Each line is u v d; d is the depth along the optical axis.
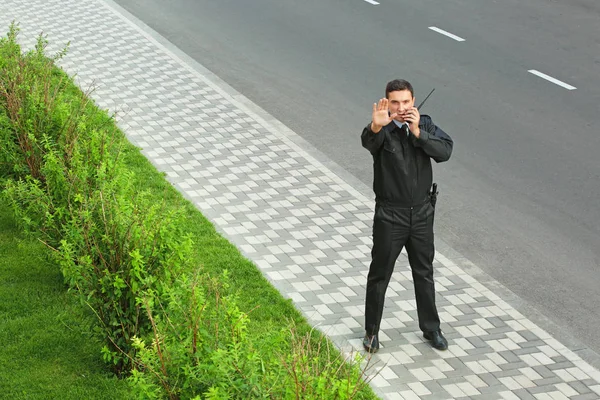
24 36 31.83
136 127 23.77
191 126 24.02
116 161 15.67
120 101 25.70
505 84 27.36
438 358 14.15
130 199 14.31
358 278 16.53
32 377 12.96
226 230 18.27
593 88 27.11
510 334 14.93
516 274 17.05
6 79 18.34
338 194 20.23
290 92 26.72
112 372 13.12
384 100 13.18
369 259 17.27
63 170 14.81
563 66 28.97
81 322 13.78
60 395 12.57
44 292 15.26
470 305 15.84
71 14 34.94
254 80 27.72
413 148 13.52
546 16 34.62
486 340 14.72
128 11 35.44
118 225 12.70
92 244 12.73
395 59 29.62
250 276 16.16
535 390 13.41
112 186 13.91
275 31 32.72
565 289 16.59
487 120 24.55
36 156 16.36
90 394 12.61
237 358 9.52
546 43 31.31
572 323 15.51
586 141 23.27
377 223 13.77
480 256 17.72
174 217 13.17
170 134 23.41
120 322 12.58
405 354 14.22
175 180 20.62
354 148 22.95
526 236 18.55
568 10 35.47
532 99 26.14
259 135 23.55
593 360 14.34
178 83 27.36
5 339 13.87
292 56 29.92
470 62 29.34
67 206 14.38
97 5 36.28
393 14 34.94
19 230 17.31
